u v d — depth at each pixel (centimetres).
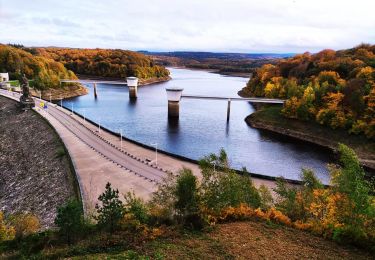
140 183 6575
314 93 13438
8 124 13062
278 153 10762
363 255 2983
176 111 15788
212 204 3756
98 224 3356
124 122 14825
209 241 3156
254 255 2906
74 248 2973
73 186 6500
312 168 9369
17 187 8069
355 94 11794
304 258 2891
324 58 19062
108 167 7456
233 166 9394
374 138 10762
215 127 14212
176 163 8238
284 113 13988
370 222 3103
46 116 12800
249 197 4297
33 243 3234
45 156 8856
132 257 2795
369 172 9594
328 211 3512
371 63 15112
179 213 3562
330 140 11756
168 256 2827
